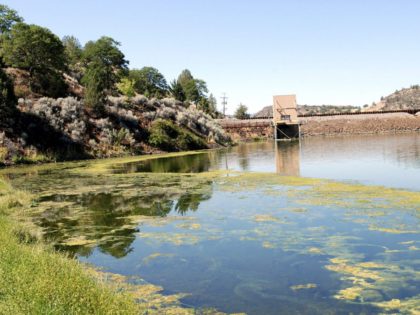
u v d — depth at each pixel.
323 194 16.50
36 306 5.61
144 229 12.66
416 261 8.78
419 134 74.06
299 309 6.90
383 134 83.00
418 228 11.05
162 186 21.39
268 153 44.56
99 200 17.86
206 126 69.75
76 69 73.94
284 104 94.12
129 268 9.24
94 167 32.94
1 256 7.69
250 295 7.54
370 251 9.54
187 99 112.75
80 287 6.64
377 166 26.08
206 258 9.73
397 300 7.05
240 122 94.12
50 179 25.27
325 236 10.86
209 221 13.31
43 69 51.72
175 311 6.90
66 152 41.22
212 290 7.85
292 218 12.95
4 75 40.84
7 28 62.81
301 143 63.84
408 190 16.36
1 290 6.14
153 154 49.66
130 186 21.69
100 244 11.17
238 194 17.91
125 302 6.51
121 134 48.09
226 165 32.47
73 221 13.98
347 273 8.34
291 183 20.20
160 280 8.45
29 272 6.90
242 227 12.30
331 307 6.91
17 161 35.84
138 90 85.56
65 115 45.50
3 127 38.41
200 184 21.66
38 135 40.78
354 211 13.24
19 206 16.59
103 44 82.25
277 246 10.29
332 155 36.91
